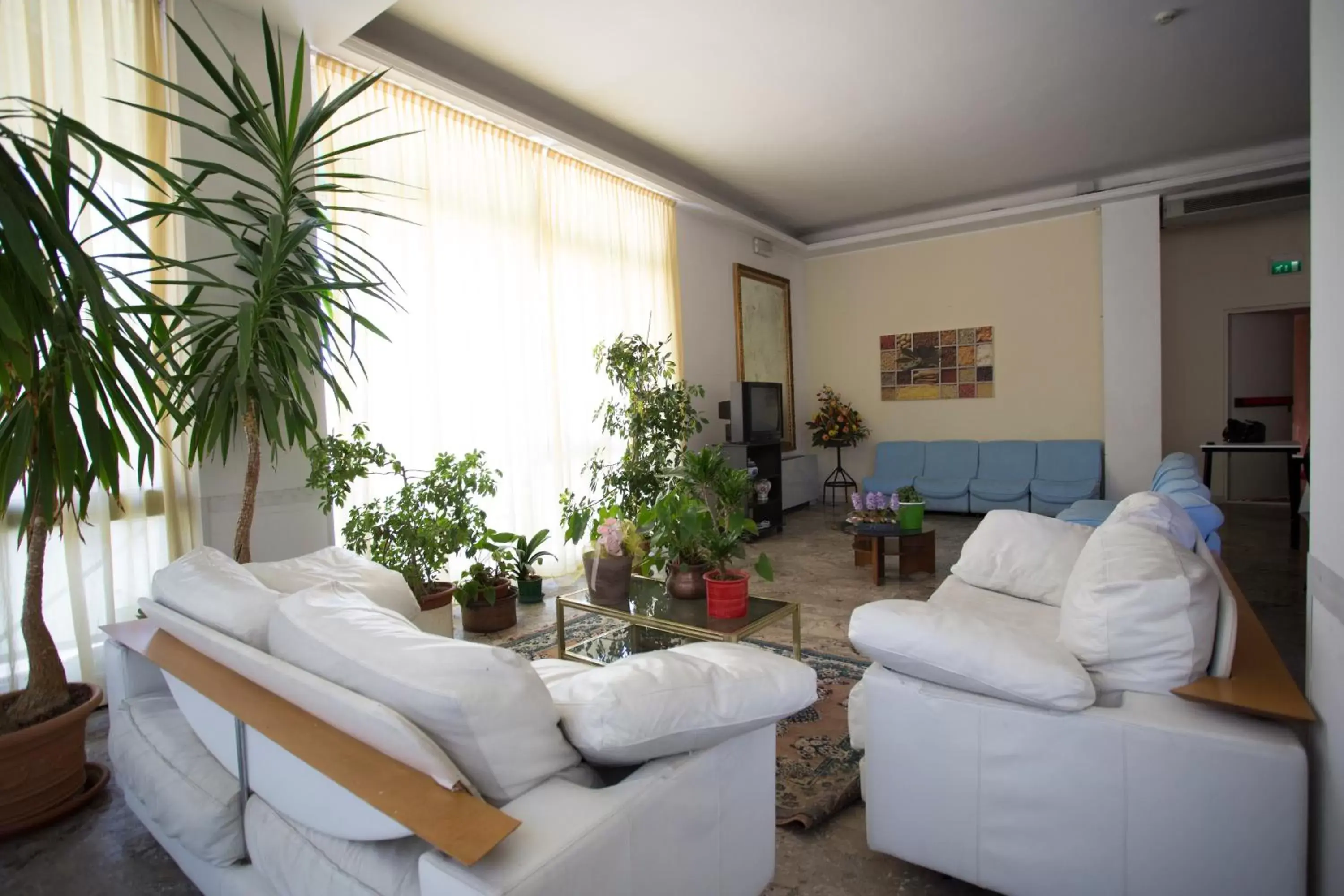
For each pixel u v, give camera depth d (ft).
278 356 8.59
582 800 3.62
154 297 7.43
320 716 3.89
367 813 3.55
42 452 6.30
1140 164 19.95
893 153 18.61
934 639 5.12
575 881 3.23
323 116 8.61
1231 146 18.72
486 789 3.61
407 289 13.06
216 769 5.04
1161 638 4.93
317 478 9.79
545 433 15.83
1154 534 5.58
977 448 23.91
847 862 5.89
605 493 16.39
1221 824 4.32
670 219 20.04
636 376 16.87
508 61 13.52
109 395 7.44
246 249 8.41
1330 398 4.48
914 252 25.48
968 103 15.69
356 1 10.16
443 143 13.75
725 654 4.64
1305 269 22.15
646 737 3.86
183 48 9.90
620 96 15.10
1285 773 4.16
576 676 4.80
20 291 5.82
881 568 14.88
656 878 3.79
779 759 7.48
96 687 7.37
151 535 9.75
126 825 6.73
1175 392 24.34
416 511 10.81
